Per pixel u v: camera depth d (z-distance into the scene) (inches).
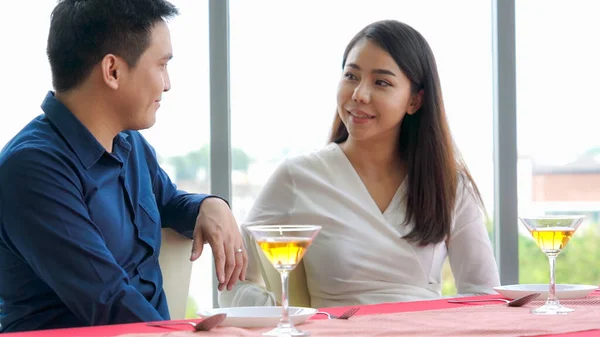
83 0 74.3
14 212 67.7
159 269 79.9
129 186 78.0
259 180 125.5
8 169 68.5
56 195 68.3
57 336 53.0
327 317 62.2
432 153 98.0
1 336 53.4
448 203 97.0
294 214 96.9
